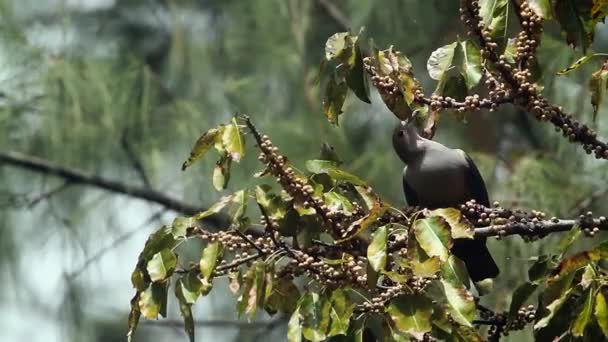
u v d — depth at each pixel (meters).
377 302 5.60
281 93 11.59
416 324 5.43
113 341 12.58
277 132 11.18
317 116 11.29
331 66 11.41
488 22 6.21
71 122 11.27
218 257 5.92
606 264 6.26
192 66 11.87
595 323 5.55
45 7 12.09
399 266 5.79
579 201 10.14
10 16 11.30
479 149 11.24
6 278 12.05
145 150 11.65
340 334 5.65
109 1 12.76
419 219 5.59
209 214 5.98
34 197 11.98
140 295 6.00
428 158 7.82
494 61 6.23
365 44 11.45
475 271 7.16
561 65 9.62
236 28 11.92
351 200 6.42
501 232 6.33
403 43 11.30
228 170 6.16
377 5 11.24
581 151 10.44
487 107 6.29
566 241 5.80
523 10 6.23
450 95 6.48
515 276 9.09
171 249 5.96
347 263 5.78
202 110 11.75
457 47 6.26
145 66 11.67
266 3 11.59
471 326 5.50
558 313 5.61
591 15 6.18
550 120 6.29
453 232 5.57
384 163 11.35
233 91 11.55
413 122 7.07
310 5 11.98
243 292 5.77
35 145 11.87
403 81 6.32
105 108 11.37
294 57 11.52
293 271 6.00
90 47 12.41
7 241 11.98
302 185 5.99
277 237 5.96
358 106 11.59
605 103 10.02
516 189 10.15
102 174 11.98
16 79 11.26
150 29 12.73
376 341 5.99
